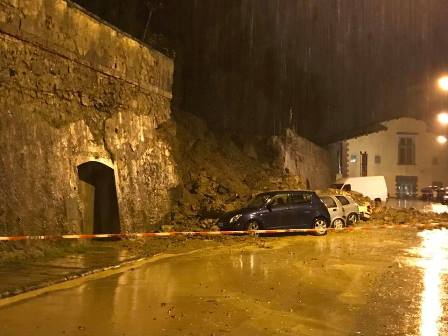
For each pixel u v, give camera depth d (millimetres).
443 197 44719
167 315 8250
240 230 18688
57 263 12367
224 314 8359
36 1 13234
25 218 12484
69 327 7492
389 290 10188
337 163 50906
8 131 12242
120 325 7641
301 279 11320
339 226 21156
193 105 32562
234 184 25969
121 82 17469
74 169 14789
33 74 13305
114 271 12195
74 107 15094
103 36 16359
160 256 14672
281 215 19203
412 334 7344
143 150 18719
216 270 12438
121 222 16750
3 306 8680
